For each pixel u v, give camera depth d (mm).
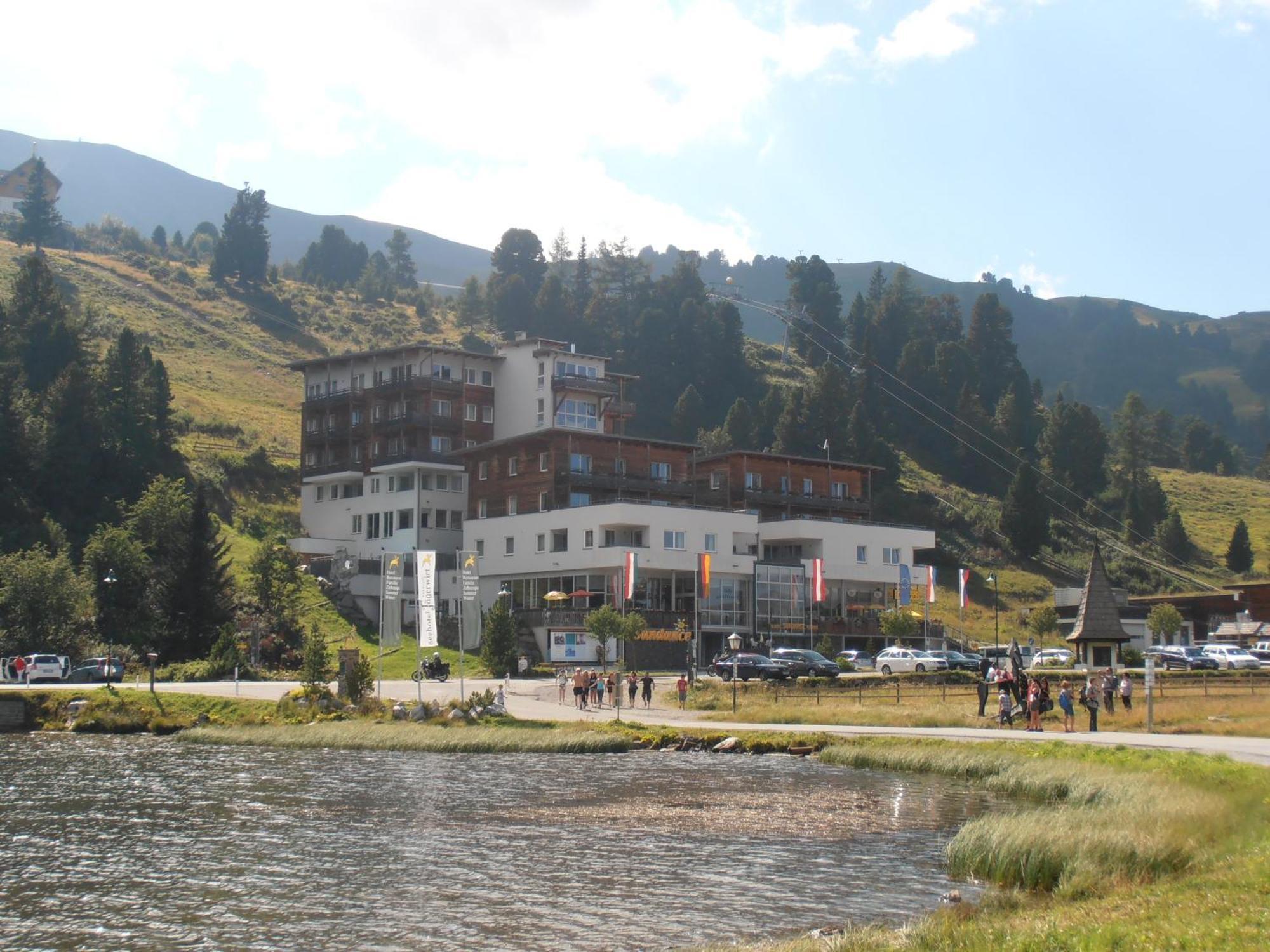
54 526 121750
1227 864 24844
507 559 129500
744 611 125062
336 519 153750
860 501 153375
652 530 121438
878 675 88875
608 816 41656
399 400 152500
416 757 60906
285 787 49406
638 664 113562
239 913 28875
